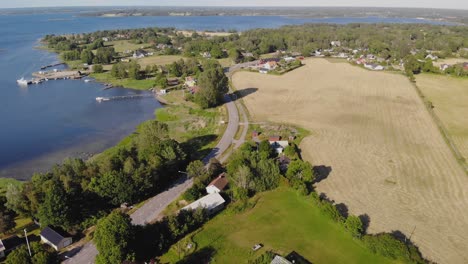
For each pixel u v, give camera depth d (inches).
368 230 2763.3
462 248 2588.6
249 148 4074.8
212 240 2632.9
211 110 5979.3
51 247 2593.5
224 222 2861.7
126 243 2279.8
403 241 2640.3
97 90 7583.7
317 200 3004.4
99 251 2300.7
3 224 2706.7
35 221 2947.8
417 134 4798.2
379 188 3405.5
